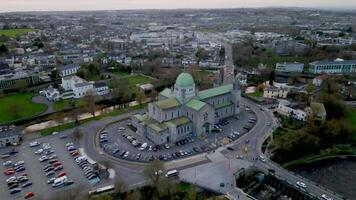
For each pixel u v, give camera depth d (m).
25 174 165.50
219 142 199.50
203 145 196.12
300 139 198.25
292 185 155.50
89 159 180.50
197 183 157.00
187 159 180.12
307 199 148.88
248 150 190.12
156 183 151.00
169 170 168.12
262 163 176.50
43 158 180.88
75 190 148.12
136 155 184.50
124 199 147.25
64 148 195.88
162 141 196.62
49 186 155.88
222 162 176.75
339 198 145.62
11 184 157.25
